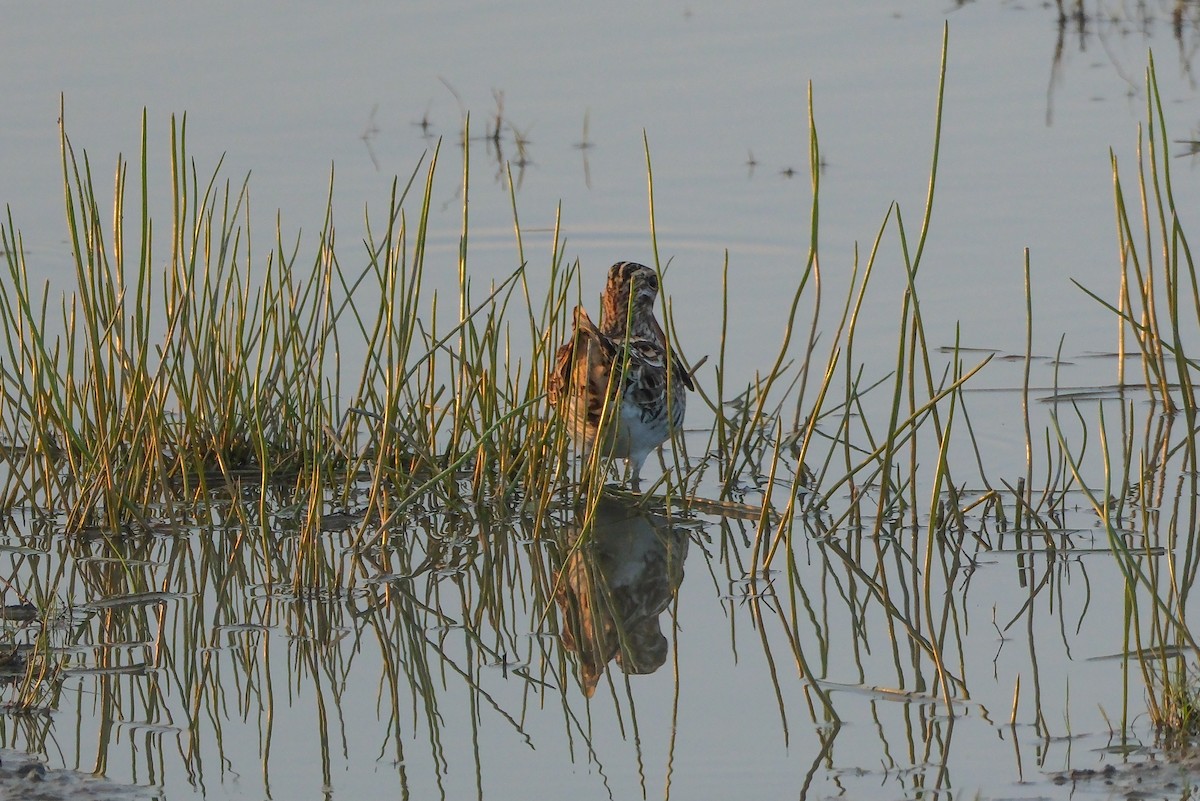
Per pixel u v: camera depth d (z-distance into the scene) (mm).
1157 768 9281
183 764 9781
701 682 10977
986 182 21344
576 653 11594
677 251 20000
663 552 13398
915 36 27594
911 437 13320
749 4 29031
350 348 17453
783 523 12766
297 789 9469
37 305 18016
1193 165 21438
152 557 13180
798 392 16531
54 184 20891
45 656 10891
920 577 12680
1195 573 12445
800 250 19812
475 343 14625
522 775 9641
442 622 12148
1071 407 15992
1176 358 13797
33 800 9188
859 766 9578
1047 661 11039
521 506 14242
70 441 14383
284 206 20688
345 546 13539
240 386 14969
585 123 23047
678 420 14906
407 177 21844
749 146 23016
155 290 18359
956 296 18344
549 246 20125
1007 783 9242
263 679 11117
